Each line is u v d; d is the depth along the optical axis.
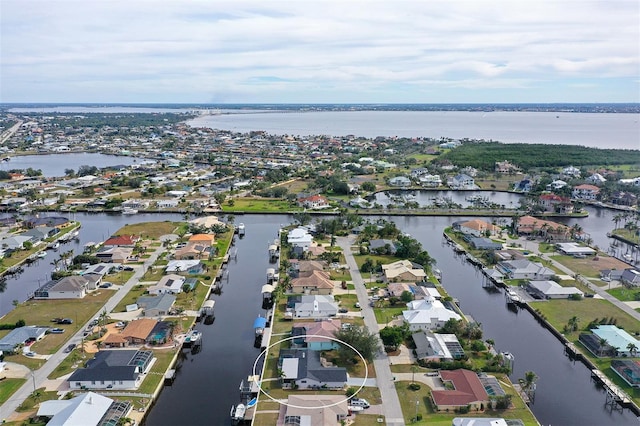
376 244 188.62
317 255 180.38
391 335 114.69
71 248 196.12
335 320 125.44
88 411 87.44
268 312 138.00
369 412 92.69
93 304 139.50
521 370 110.19
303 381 100.69
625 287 153.88
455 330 122.62
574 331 125.44
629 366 105.19
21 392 97.94
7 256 180.38
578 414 95.19
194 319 131.38
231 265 178.50
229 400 99.44
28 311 134.62
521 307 143.25
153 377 104.12
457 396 94.12
